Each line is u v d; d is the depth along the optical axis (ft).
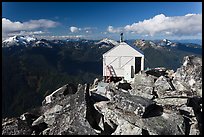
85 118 72.33
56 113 82.23
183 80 106.42
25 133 73.00
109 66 137.69
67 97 90.53
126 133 68.64
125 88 111.45
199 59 112.88
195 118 78.69
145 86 101.86
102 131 71.61
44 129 77.87
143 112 73.77
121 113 77.46
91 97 93.35
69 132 67.77
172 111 79.46
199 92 98.53
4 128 74.08
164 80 101.04
